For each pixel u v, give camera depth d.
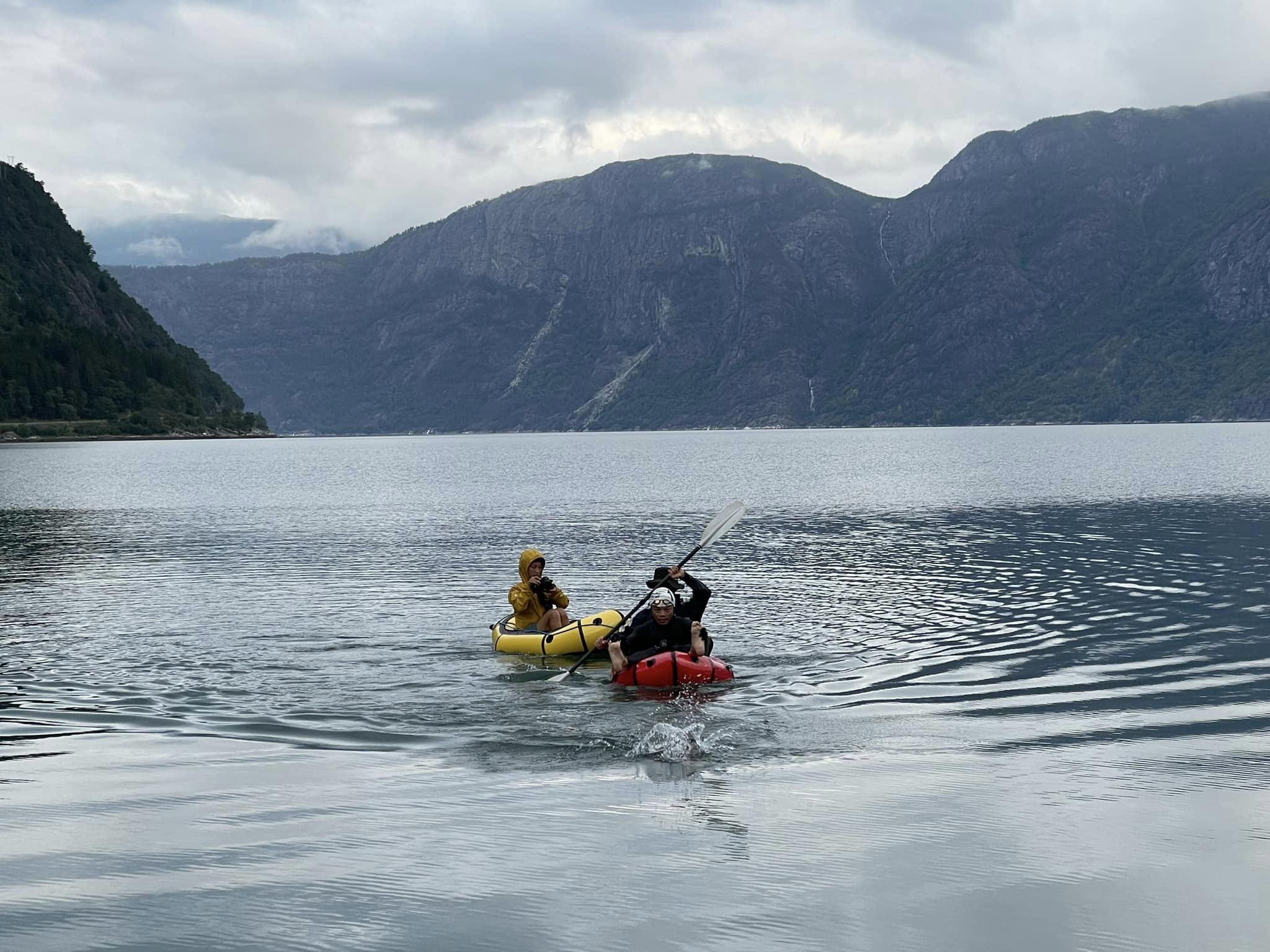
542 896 7.03
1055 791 8.99
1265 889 7.02
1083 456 100.25
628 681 13.58
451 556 28.31
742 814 8.55
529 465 103.25
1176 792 8.91
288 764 10.07
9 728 11.47
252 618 18.72
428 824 8.39
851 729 11.16
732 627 17.25
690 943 6.35
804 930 6.50
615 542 31.58
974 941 6.35
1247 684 12.77
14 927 6.64
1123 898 6.90
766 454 130.75
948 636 16.27
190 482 73.75
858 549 28.47
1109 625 16.84
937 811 8.54
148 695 13.03
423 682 13.82
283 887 7.20
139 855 7.76
